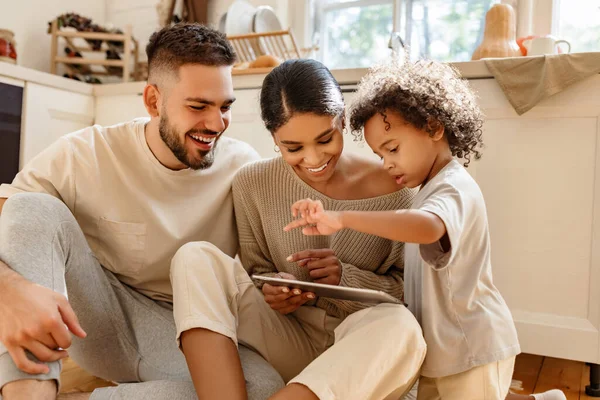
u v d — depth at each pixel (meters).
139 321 1.15
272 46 2.26
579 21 2.04
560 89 1.49
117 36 2.53
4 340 0.80
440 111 1.08
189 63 1.13
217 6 2.59
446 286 1.00
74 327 0.85
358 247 1.22
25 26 2.55
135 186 1.21
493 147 1.60
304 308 1.26
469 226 0.99
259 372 0.98
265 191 1.26
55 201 1.02
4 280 0.84
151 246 1.21
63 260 0.98
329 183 1.23
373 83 1.14
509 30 1.87
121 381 1.19
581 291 1.51
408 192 1.23
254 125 1.97
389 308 0.96
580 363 1.72
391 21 2.39
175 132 1.16
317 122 1.03
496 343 0.98
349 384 0.87
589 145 1.50
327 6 2.50
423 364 1.01
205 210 1.28
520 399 1.18
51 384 0.82
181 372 1.06
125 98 2.29
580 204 1.51
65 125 2.26
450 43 2.26
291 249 1.26
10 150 2.06
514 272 1.59
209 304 0.96
